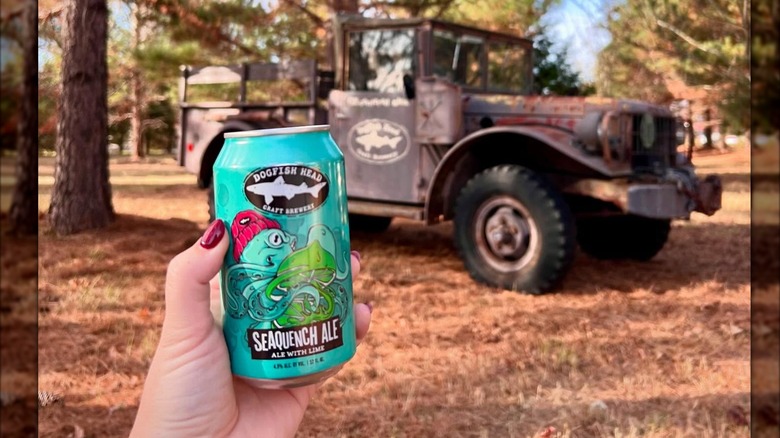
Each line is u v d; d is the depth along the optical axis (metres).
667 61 14.12
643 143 4.96
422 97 5.29
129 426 2.78
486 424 2.79
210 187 6.43
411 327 4.11
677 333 4.02
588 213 5.17
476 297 4.77
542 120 5.16
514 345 3.77
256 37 9.83
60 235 6.59
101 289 4.75
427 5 9.41
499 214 4.91
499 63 6.06
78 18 6.77
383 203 5.71
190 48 10.08
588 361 3.54
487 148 5.42
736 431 2.68
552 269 4.71
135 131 25.70
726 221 8.34
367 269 5.60
